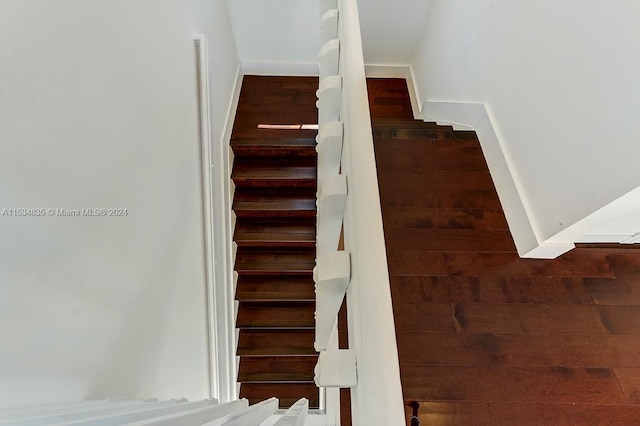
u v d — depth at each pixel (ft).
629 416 4.22
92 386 2.62
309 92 10.32
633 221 4.27
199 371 5.36
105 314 2.83
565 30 4.35
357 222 1.68
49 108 2.28
